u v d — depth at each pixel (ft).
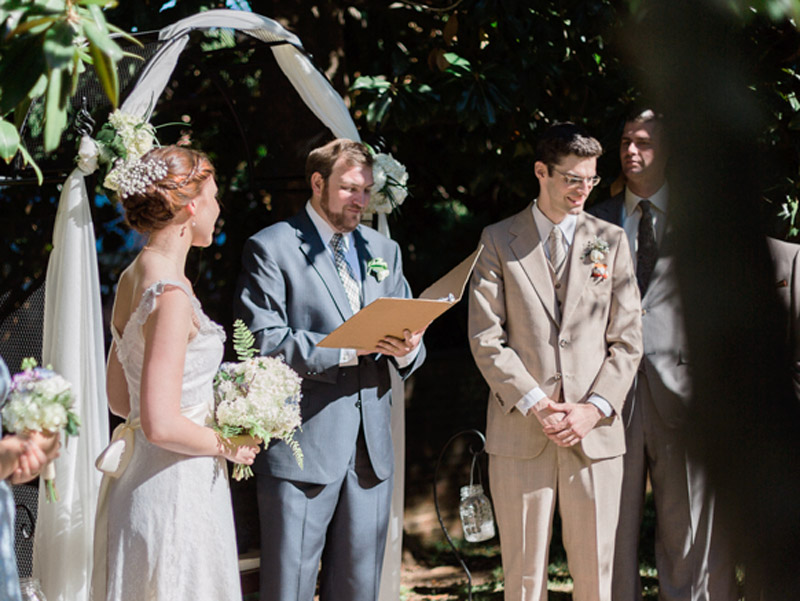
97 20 5.16
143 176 7.72
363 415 10.62
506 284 11.28
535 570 11.10
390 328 9.75
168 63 10.15
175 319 7.47
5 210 12.60
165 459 7.73
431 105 15.19
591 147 10.89
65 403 6.71
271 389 8.20
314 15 16.55
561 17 15.46
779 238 1.30
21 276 10.98
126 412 8.56
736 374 1.11
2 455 6.42
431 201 21.08
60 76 5.01
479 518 12.01
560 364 10.96
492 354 11.07
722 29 1.11
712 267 1.11
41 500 9.34
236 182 17.49
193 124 17.28
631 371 10.94
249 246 10.69
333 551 10.61
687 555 11.53
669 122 1.12
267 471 10.24
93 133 10.05
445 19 16.78
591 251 11.16
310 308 10.51
